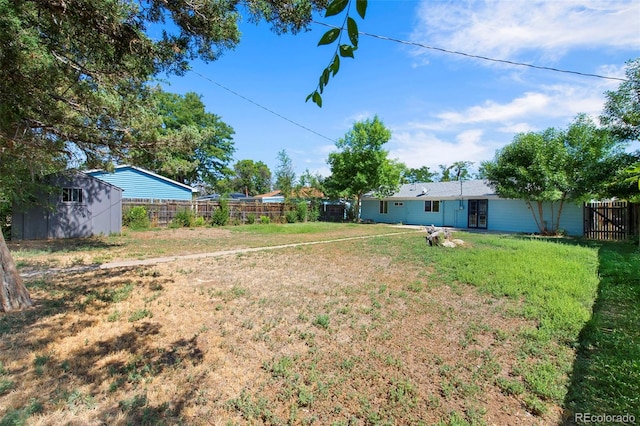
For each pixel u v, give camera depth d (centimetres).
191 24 415
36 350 312
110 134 773
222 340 348
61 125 668
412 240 1196
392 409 242
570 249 925
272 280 603
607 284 549
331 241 1175
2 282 419
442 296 507
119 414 224
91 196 1259
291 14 408
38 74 459
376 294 516
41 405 228
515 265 686
